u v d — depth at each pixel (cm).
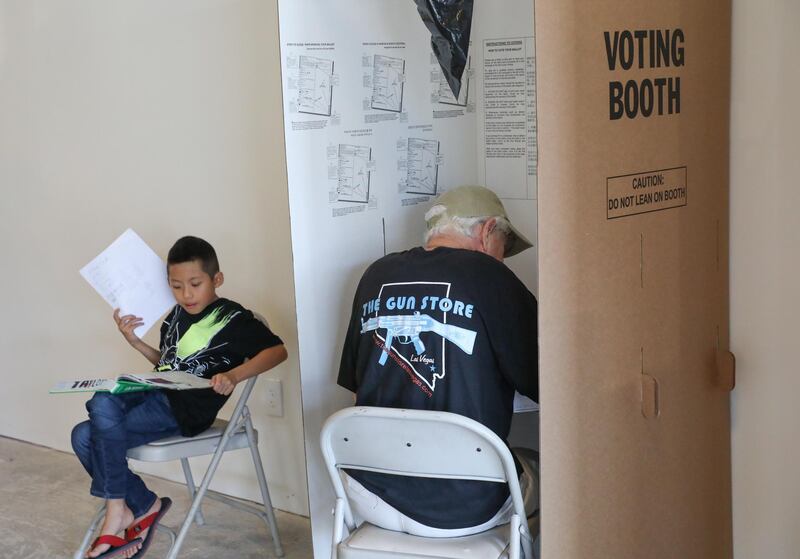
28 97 378
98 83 354
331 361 260
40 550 315
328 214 253
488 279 212
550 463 188
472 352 208
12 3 372
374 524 217
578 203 187
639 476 209
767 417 226
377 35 256
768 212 218
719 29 217
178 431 278
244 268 330
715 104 219
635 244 201
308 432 256
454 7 269
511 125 271
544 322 183
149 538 274
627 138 196
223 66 319
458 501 206
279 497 339
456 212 234
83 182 369
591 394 195
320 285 254
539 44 176
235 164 324
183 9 325
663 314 211
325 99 248
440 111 273
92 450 266
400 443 203
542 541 188
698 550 229
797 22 206
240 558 304
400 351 213
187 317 288
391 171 266
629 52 194
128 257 285
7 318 411
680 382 218
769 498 229
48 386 402
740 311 228
